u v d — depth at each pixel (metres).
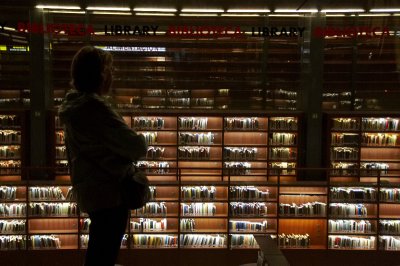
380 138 11.91
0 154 11.73
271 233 8.95
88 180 1.60
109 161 1.59
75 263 8.74
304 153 12.25
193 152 11.91
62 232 8.81
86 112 1.59
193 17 12.71
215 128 11.95
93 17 12.46
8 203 8.69
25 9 11.91
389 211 9.06
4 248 8.62
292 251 8.89
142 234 8.92
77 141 1.63
